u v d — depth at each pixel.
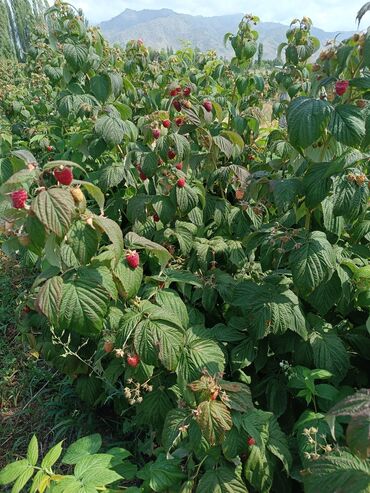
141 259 3.18
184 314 2.27
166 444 1.93
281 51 4.69
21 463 1.89
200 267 3.01
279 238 2.28
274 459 2.06
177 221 3.25
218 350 2.05
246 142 4.25
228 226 3.50
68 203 1.63
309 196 2.13
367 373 2.58
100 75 4.03
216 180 3.54
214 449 1.94
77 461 1.97
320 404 2.29
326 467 1.49
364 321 2.69
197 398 1.83
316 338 2.38
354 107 1.97
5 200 1.93
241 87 4.56
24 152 2.02
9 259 5.08
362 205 2.02
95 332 1.83
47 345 2.70
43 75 7.35
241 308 2.49
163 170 3.05
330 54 2.25
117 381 2.86
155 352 1.87
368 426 1.27
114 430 3.02
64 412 3.20
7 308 4.39
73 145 3.88
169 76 5.69
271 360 2.64
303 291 2.10
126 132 3.39
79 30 4.14
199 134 3.30
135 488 2.00
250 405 1.85
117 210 3.77
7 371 3.65
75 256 1.83
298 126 1.93
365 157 2.00
